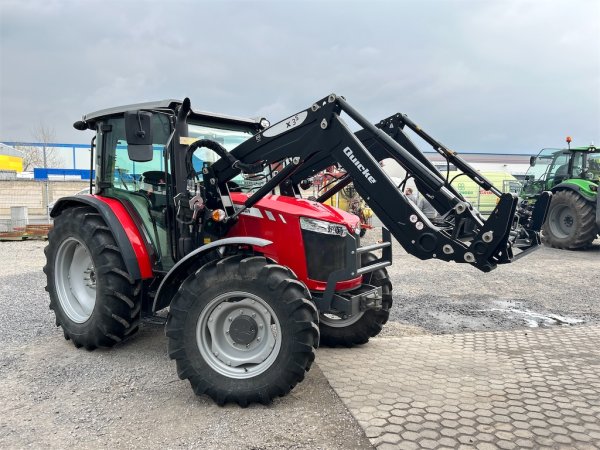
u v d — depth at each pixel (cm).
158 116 429
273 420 313
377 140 368
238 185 445
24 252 1095
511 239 387
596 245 1196
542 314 593
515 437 292
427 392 356
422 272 855
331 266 388
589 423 310
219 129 472
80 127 516
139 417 318
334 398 346
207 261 389
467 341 482
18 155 3225
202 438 291
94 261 423
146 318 427
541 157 1351
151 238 438
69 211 456
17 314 561
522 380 380
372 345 470
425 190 446
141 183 444
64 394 352
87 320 436
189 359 335
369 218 1323
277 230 390
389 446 280
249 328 338
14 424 308
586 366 411
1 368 400
